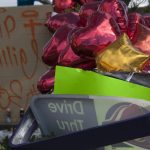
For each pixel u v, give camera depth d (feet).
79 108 9.09
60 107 9.36
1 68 28.63
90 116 8.99
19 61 28.40
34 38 27.91
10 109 28.58
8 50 28.40
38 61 28.14
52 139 8.61
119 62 9.54
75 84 9.75
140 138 8.39
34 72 28.27
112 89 9.27
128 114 8.62
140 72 9.41
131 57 9.53
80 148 8.44
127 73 9.37
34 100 9.64
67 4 20.22
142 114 8.23
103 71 9.61
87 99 8.95
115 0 12.26
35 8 27.68
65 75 9.91
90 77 9.57
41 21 27.71
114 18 11.68
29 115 9.91
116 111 8.73
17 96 28.50
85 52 10.53
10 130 25.12
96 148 8.37
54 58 13.57
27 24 27.94
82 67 11.08
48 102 9.48
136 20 12.43
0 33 28.40
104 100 8.77
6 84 28.63
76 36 10.53
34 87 28.35
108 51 9.75
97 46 10.34
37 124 9.84
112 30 10.52
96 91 9.41
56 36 13.67
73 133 8.45
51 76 13.35
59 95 9.27
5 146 14.76
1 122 28.25
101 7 12.40
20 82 28.45
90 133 8.30
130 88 9.11
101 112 8.86
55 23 15.83
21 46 28.22
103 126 8.21
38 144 8.73
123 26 12.10
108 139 8.21
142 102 8.55
